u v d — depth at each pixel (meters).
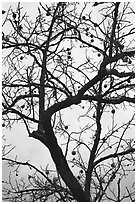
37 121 6.27
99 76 5.79
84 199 6.04
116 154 6.69
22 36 6.82
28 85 6.64
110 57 5.84
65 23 6.86
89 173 6.60
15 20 6.60
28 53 6.92
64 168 6.07
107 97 7.12
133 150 6.69
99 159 6.70
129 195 6.54
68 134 6.90
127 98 6.21
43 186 6.80
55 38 7.01
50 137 5.99
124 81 6.49
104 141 6.90
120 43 6.42
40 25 7.02
